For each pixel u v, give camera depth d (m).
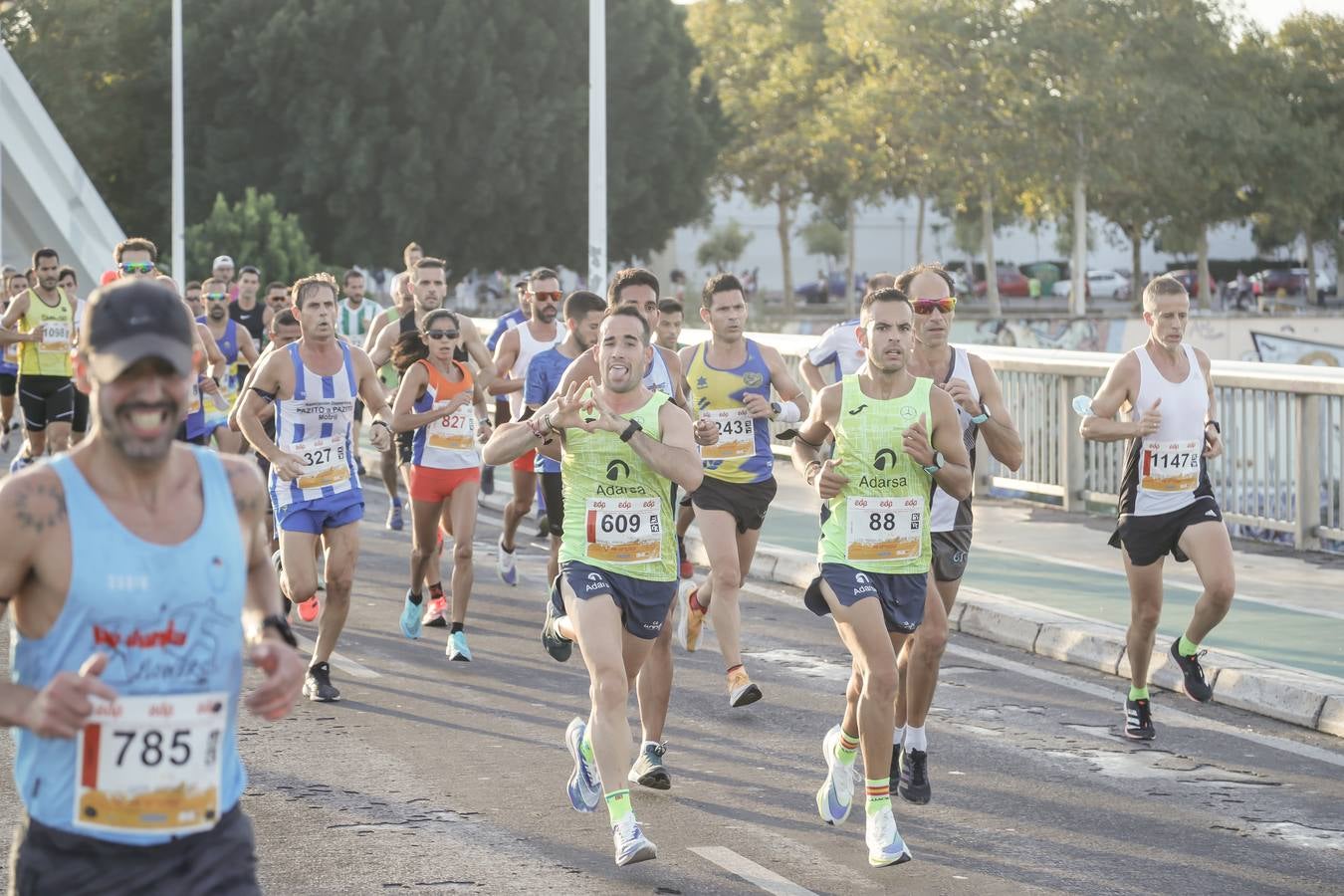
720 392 15.50
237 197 84.56
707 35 120.75
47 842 5.70
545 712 14.76
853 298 122.38
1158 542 13.70
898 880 10.17
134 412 5.47
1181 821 11.51
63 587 5.57
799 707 15.01
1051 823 11.45
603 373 11.03
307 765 12.84
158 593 5.63
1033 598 19.17
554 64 85.88
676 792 12.18
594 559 11.02
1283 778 12.71
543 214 86.88
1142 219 107.31
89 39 87.88
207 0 86.12
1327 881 10.22
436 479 17.20
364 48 81.81
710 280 15.84
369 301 34.22
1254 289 135.62
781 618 19.52
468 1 83.12
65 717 5.36
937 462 10.81
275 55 82.12
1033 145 93.69
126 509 5.65
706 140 94.50
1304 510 22.69
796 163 113.81
